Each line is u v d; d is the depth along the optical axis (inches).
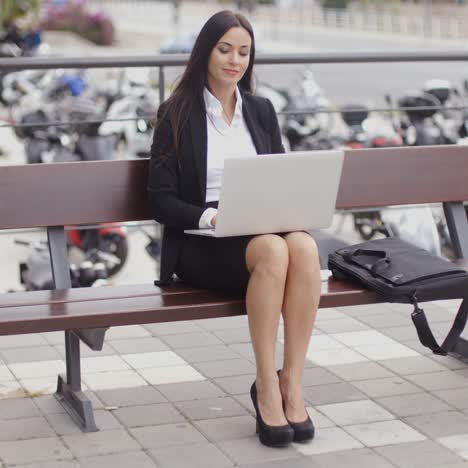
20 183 196.2
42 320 170.7
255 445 177.0
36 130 394.0
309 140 446.3
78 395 187.6
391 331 242.8
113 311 175.3
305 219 181.3
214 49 191.2
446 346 205.0
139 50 1736.0
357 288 191.5
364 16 2327.8
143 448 175.6
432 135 380.8
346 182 220.4
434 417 190.4
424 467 168.6
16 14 740.7
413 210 308.3
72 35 1814.7
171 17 2504.9
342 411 193.0
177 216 187.2
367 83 745.0
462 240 227.6
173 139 191.0
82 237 319.3
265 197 175.2
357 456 172.7
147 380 210.1
